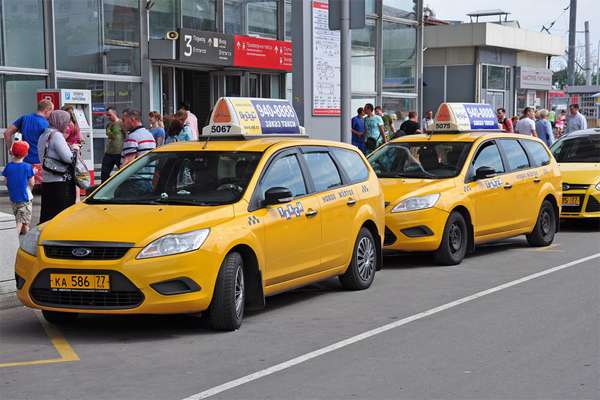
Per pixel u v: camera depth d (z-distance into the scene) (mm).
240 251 8062
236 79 24531
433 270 11391
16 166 12695
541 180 13562
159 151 9102
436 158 12430
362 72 28375
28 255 7652
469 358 6816
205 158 8789
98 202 8539
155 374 6457
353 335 7680
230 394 5910
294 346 7293
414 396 5816
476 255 12828
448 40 39156
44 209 11688
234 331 7887
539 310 8695
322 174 9484
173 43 20906
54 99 17797
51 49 19000
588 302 9094
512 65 42125
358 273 9914
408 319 8328
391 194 11578
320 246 9125
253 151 8820
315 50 20172
